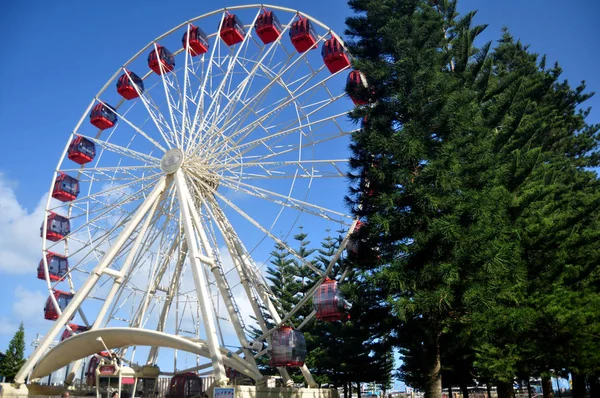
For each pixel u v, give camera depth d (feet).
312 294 101.96
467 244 74.79
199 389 124.06
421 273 75.25
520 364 90.33
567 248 94.94
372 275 76.74
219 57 122.31
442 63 89.30
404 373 158.92
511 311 78.74
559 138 129.29
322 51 114.62
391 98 85.66
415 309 73.77
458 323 80.48
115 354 112.27
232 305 107.86
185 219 107.65
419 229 79.61
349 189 85.51
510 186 94.12
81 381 136.15
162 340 102.27
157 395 124.88
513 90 95.04
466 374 139.13
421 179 77.46
